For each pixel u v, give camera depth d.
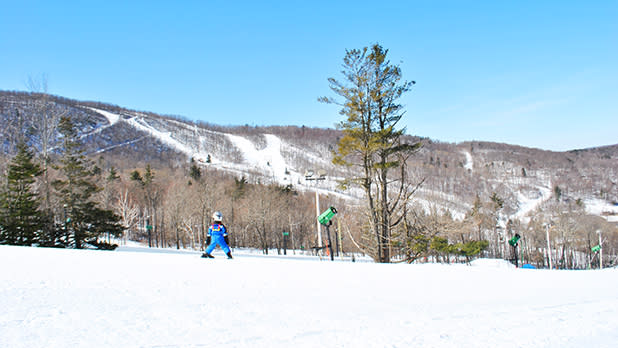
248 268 8.45
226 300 5.27
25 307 4.45
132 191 79.69
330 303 5.40
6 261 8.42
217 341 3.43
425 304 5.63
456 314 4.98
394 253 27.22
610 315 5.28
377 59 22.92
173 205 60.44
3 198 31.08
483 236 69.81
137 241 69.25
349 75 23.38
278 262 9.91
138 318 4.14
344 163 24.44
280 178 194.75
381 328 4.11
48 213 34.53
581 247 82.69
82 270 7.41
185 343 3.33
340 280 7.52
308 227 71.38
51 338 3.36
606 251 79.88
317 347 3.36
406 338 3.75
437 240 25.84
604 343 3.88
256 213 63.69
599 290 7.88
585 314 5.31
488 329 4.25
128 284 6.16
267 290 6.15
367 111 23.56
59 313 4.23
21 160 31.86
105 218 38.19
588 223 74.25
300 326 4.06
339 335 3.77
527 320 4.80
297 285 6.72
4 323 3.77
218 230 10.52
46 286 5.80
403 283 7.59
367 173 24.02
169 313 4.41
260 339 3.54
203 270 7.87
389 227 23.66
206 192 64.81
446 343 3.63
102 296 5.23
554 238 70.62
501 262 50.66
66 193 37.28
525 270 11.16
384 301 5.74
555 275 10.17
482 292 7.01
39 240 33.12
